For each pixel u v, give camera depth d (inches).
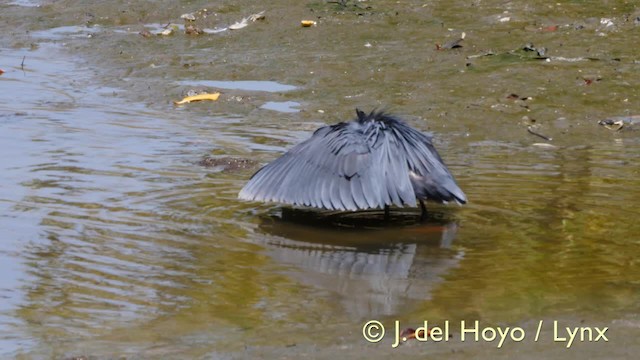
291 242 1112.8
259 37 2132.1
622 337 847.7
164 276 1005.2
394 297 954.7
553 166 1433.3
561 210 1222.3
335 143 1178.0
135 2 2404.0
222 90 1833.2
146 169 1395.2
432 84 1820.9
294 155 1198.3
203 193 1289.4
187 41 2142.0
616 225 1163.9
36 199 1250.0
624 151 1518.2
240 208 1232.8
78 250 1075.3
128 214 1198.9
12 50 2137.1
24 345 841.5
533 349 823.1
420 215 1217.4
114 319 898.7
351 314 911.0
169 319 898.1
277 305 933.2
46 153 1465.3
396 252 1086.4
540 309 919.0
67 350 830.5
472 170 1409.9
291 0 2342.5
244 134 1599.4
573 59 1914.4
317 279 1003.3
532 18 2142.0
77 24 2309.3
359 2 2310.5
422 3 2278.5
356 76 1875.0
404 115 1688.0
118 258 1055.0
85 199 1252.5
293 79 1878.7
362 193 1149.1
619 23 2098.9
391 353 815.1
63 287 973.8
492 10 2204.7
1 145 1502.2
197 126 1641.2
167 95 1823.3
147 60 2033.7
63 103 1772.9
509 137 1595.7
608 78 1820.9
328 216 1213.1
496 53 1956.2
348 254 1081.4
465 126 1643.7
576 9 2186.3
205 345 837.2
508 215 1210.6
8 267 1025.5
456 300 946.1
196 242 1106.7
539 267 1032.8
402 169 1162.0
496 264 1045.2
